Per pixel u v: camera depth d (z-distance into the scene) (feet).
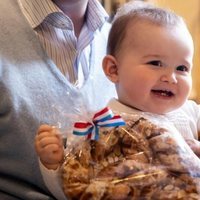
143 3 4.05
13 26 3.67
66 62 3.94
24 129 3.44
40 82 3.59
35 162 3.47
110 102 3.51
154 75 3.27
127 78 3.38
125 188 2.72
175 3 7.48
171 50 3.29
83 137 2.97
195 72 7.46
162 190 2.74
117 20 3.72
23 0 3.82
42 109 3.54
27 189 3.49
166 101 3.31
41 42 3.76
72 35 4.01
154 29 3.36
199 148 3.37
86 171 2.82
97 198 2.69
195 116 3.94
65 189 2.80
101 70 4.14
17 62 3.55
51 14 3.79
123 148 2.91
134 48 3.40
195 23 7.65
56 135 3.01
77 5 4.10
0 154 3.56
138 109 3.39
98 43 4.27
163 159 2.86
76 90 3.76
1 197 3.53
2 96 3.42
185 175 2.81
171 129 3.11
